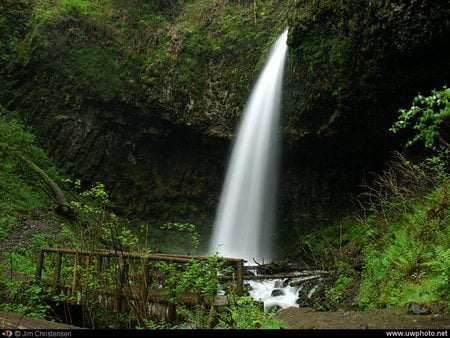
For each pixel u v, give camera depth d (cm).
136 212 1934
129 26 2125
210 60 1981
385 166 1474
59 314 879
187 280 678
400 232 894
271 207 1731
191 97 1928
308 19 1454
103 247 946
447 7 1035
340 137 1495
